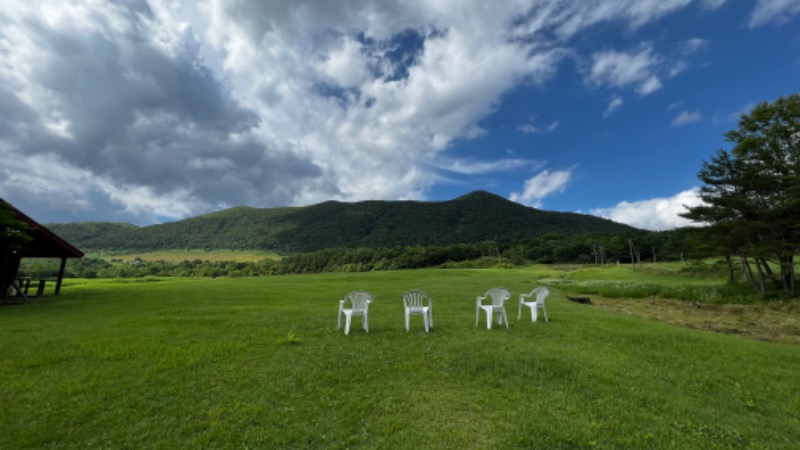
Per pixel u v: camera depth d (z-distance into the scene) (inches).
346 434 169.2
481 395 213.8
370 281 1240.8
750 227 856.9
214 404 197.3
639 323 473.4
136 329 371.2
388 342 329.4
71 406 193.0
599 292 1006.4
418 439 165.9
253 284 1093.8
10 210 668.7
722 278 1266.0
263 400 201.9
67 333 352.5
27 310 532.1
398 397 209.5
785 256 858.8
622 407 203.8
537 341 343.0
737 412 207.8
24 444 159.3
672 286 1061.1
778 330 515.2
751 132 954.7
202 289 908.6
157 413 187.5
